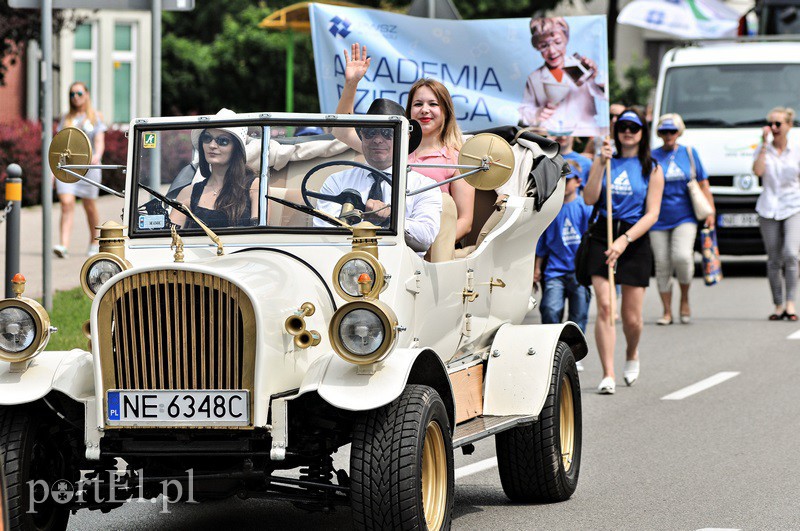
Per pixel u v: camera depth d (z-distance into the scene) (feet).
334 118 48.21
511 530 50.83
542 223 59.26
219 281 41.96
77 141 50.08
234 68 278.67
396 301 45.32
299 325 43.04
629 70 266.36
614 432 69.92
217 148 48.75
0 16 164.04
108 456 44.01
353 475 42.37
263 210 48.08
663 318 111.96
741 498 55.42
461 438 47.24
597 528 50.98
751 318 114.93
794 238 113.09
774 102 145.69
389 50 89.66
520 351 53.78
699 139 142.51
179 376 42.29
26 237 147.54
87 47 271.90
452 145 57.62
